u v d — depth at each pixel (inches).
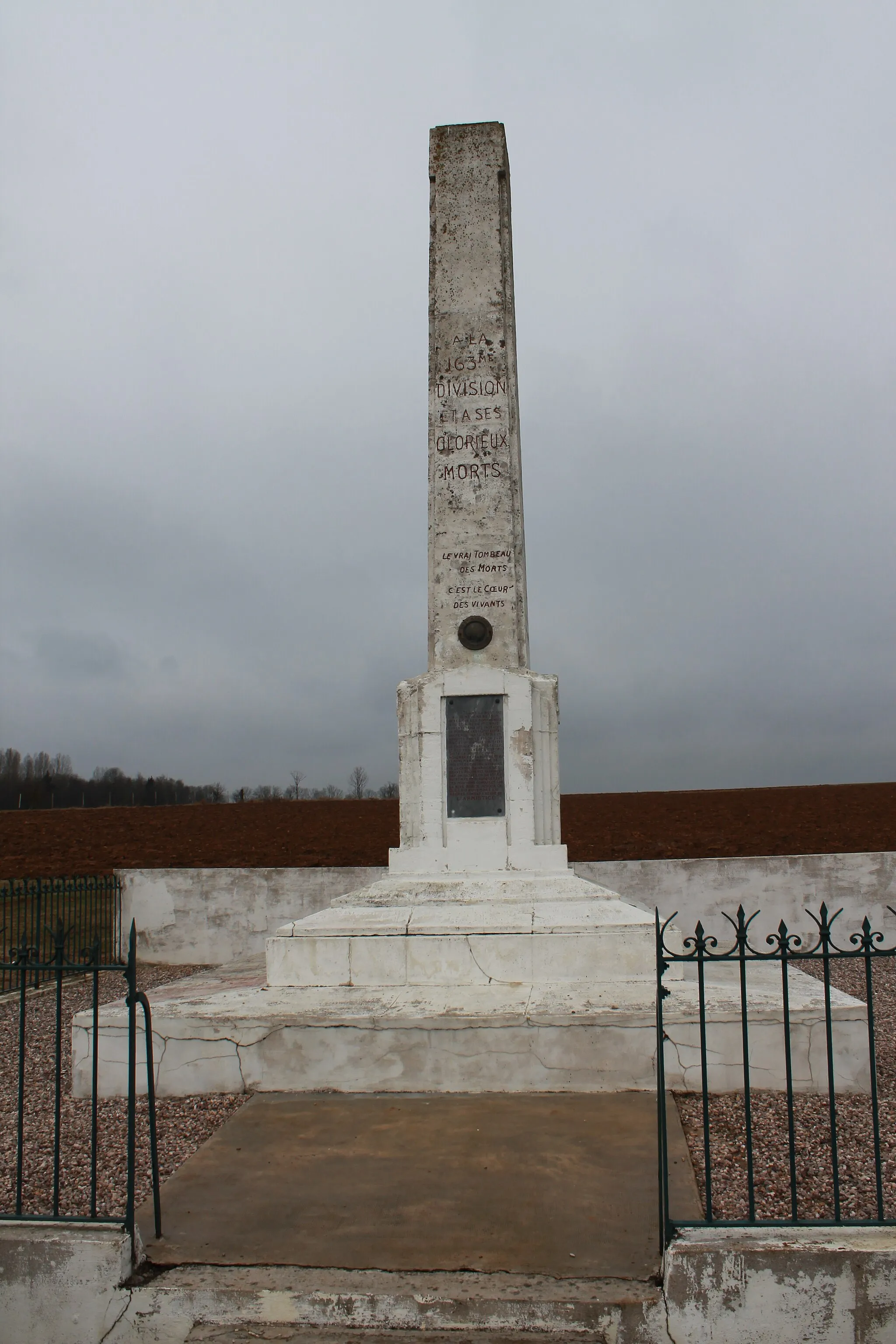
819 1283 147.6
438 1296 151.7
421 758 363.9
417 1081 263.9
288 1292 154.2
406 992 295.9
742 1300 148.1
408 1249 167.6
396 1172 202.5
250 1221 180.1
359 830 1163.3
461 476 386.0
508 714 362.0
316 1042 267.6
